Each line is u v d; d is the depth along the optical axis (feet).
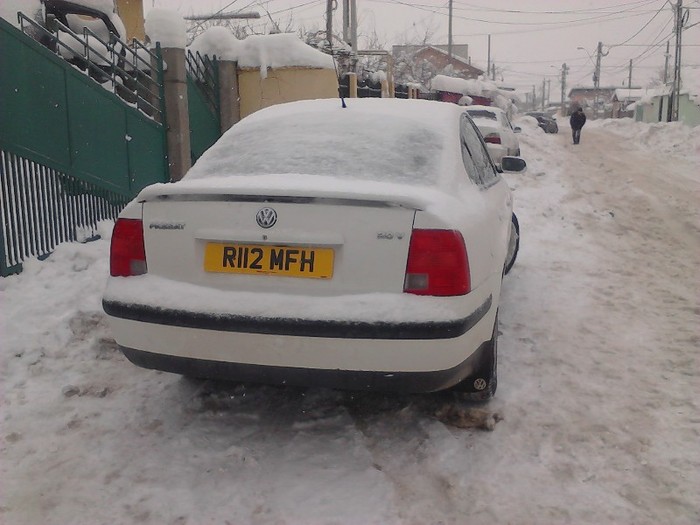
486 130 43.55
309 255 8.96
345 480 9.30
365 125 11.80
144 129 25.52
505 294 18.02
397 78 111.96
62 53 25.67
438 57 165.68
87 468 9.58
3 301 15.57
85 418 11.07
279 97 35.42
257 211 9.05
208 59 33.71
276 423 10.94
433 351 8.74
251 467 9.62
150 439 10.40
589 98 322.14
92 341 14.01
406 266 8.78
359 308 8.66
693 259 22.35
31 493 8.98
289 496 8.92
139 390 12.12
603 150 70.74
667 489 9.06
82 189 20.93
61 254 18.56
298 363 8.94
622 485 9.17
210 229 9.25
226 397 11.83
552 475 9.43
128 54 27.12
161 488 9.09
